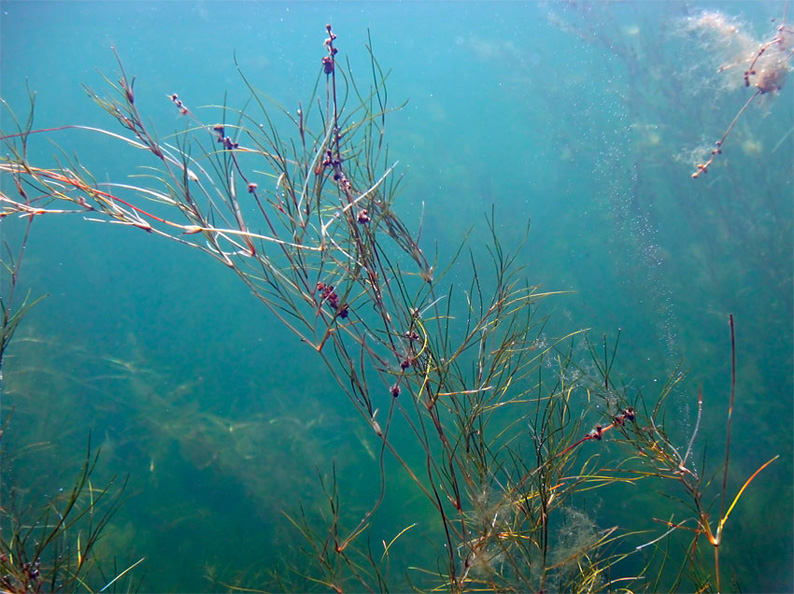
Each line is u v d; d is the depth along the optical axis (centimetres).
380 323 314
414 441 381
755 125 403
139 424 409
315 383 421
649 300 404
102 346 450
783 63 281
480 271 418
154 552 364
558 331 392
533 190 449
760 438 365
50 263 473
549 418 176
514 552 188
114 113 166
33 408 407
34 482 364
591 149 444
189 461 391
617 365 379
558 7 457
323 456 394
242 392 427
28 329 431
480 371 177
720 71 328
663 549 323
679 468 169
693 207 416
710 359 387
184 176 167
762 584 317
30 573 151
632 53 429
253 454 394
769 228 398
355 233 162
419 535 358
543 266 422
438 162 453
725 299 399
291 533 362
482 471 169
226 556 361
